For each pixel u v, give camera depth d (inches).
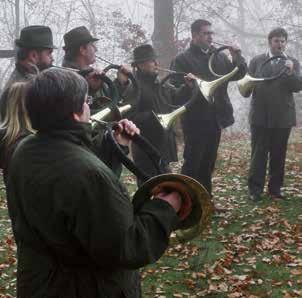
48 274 92.7
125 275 96.2
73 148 93.1
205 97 233.8
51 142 93.8
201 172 268.2
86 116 98.0
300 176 357.1
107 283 93.4
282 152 293.1
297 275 206.2
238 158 451.2
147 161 222.4
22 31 175.5
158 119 221.0
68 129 94.4
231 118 265.9
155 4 705.0
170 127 222.8
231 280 203.3
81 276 92.4
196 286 199.6
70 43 192.4
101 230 88.5
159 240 94.6
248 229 254.8
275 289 196.4
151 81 231.8
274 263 217.0
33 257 94.3
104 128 117.6
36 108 93.5
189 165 264.5
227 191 327.9
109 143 111.5
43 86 92.9
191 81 234.7
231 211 281.7
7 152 121.8
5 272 218.1
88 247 89.2
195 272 210.1
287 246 235.5
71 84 93.6
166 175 98.2
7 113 123.1
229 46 259.0
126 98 196.7
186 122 259.9
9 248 242.8
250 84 270.2
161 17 702.5
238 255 226.2
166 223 95.4
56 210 89.8
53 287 92.1
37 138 95.6
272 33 284.8
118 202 90.4
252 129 293.0
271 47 286.5
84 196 89.0
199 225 102.9
